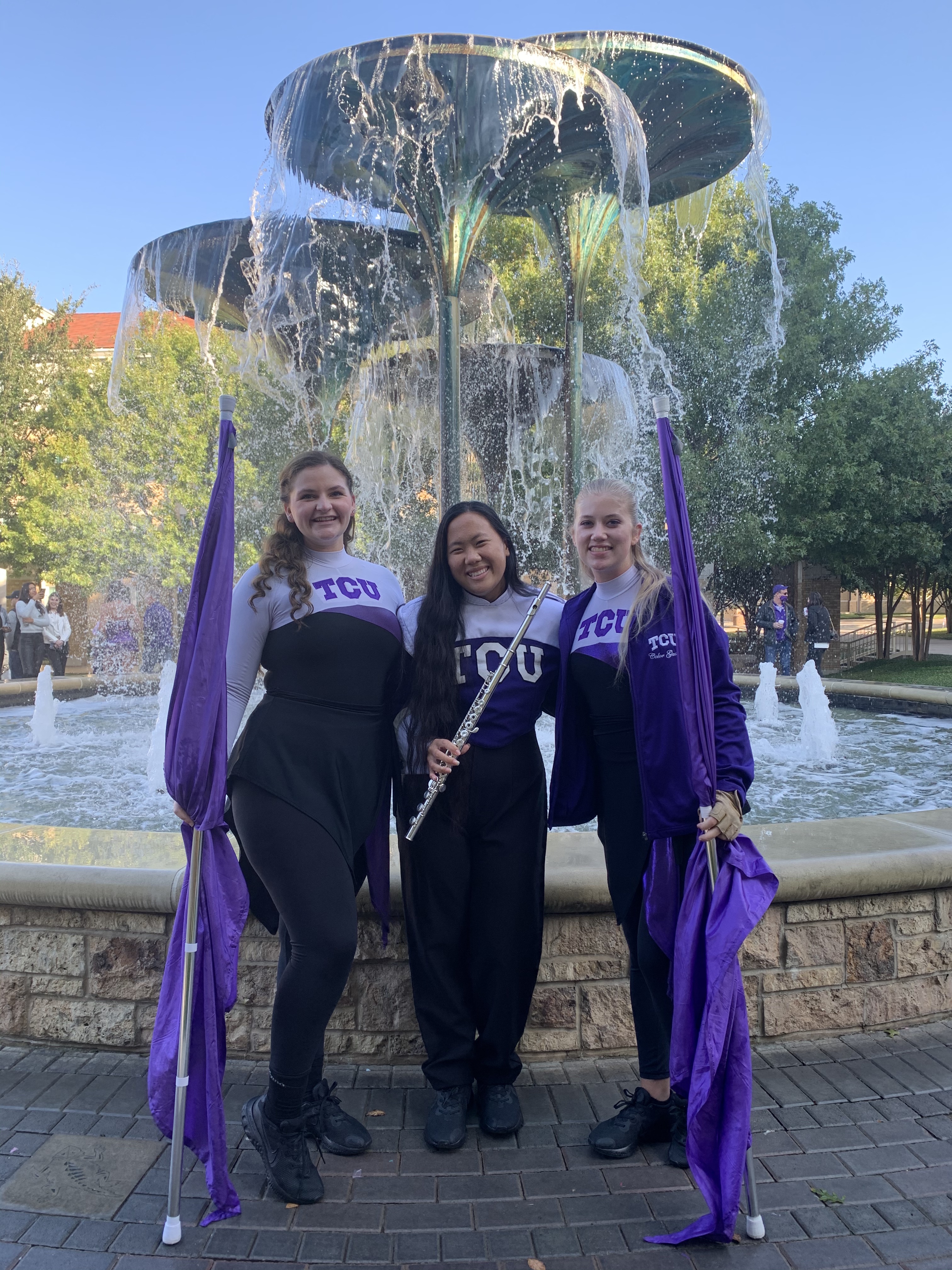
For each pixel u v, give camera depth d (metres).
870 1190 2.04
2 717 8.66
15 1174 2.10
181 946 2.07
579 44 6.75
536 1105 2.43
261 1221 1.96
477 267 9.95
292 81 6.84
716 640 2.21
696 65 6.93
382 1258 1.84
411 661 2.40
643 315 15.33
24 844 2.95
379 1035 2.64
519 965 2.33
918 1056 2.63
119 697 10.56
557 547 13.51
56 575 19.25
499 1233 1.92
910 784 5.34
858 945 2.74
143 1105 2.40
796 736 7.23
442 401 7.50
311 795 2.10
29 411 19.09
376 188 7.60
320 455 2.30
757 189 8.50
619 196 7.41
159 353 16.30
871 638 23.12
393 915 2.61
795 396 18.72
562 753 2.39
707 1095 1.89
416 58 6.30
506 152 7.02
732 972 1.95
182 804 2.01
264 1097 2.19
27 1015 2.70
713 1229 1.85
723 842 2.09
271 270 8.17
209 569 2.05
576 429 8.45
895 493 17.67
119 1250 1.86
